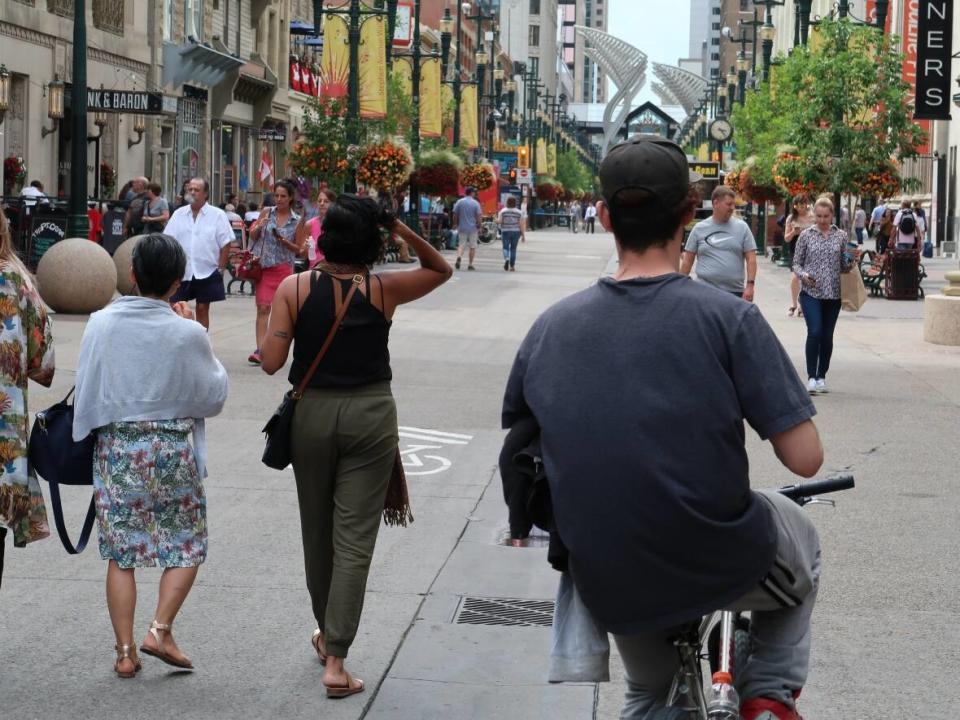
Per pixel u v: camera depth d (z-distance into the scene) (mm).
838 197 46344
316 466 7820
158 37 55531
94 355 7828
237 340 24797
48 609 9094
